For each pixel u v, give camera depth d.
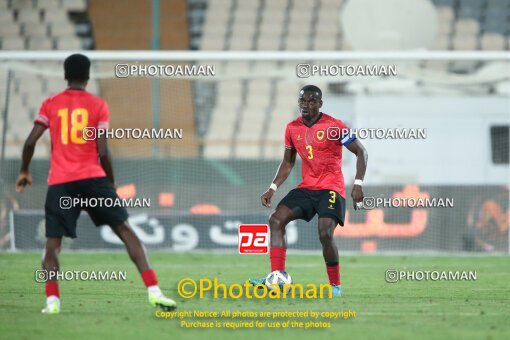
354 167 60.59
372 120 63.03
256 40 79.56
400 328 21.33
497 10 82.75
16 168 52.47
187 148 64.06
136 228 50.94
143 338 19.58
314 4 82.19
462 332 20.58
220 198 54.50
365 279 35.31
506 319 23.12
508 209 52.31
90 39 78.19
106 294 28.97
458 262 45.00
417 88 66.31
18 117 64.75
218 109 70.31
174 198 54.00
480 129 63.66
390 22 73.81
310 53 51.62
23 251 50.09
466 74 76.94
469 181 63.41
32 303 26.09
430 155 63.31
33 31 78.00
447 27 81.31
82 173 22.61
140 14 79.25
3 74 56.41
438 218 51.91
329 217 27.20
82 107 22.83
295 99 72.75
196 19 80.06
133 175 53.78
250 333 20.59
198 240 50.88
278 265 27.02
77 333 20.11
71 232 22.83
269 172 55.38
